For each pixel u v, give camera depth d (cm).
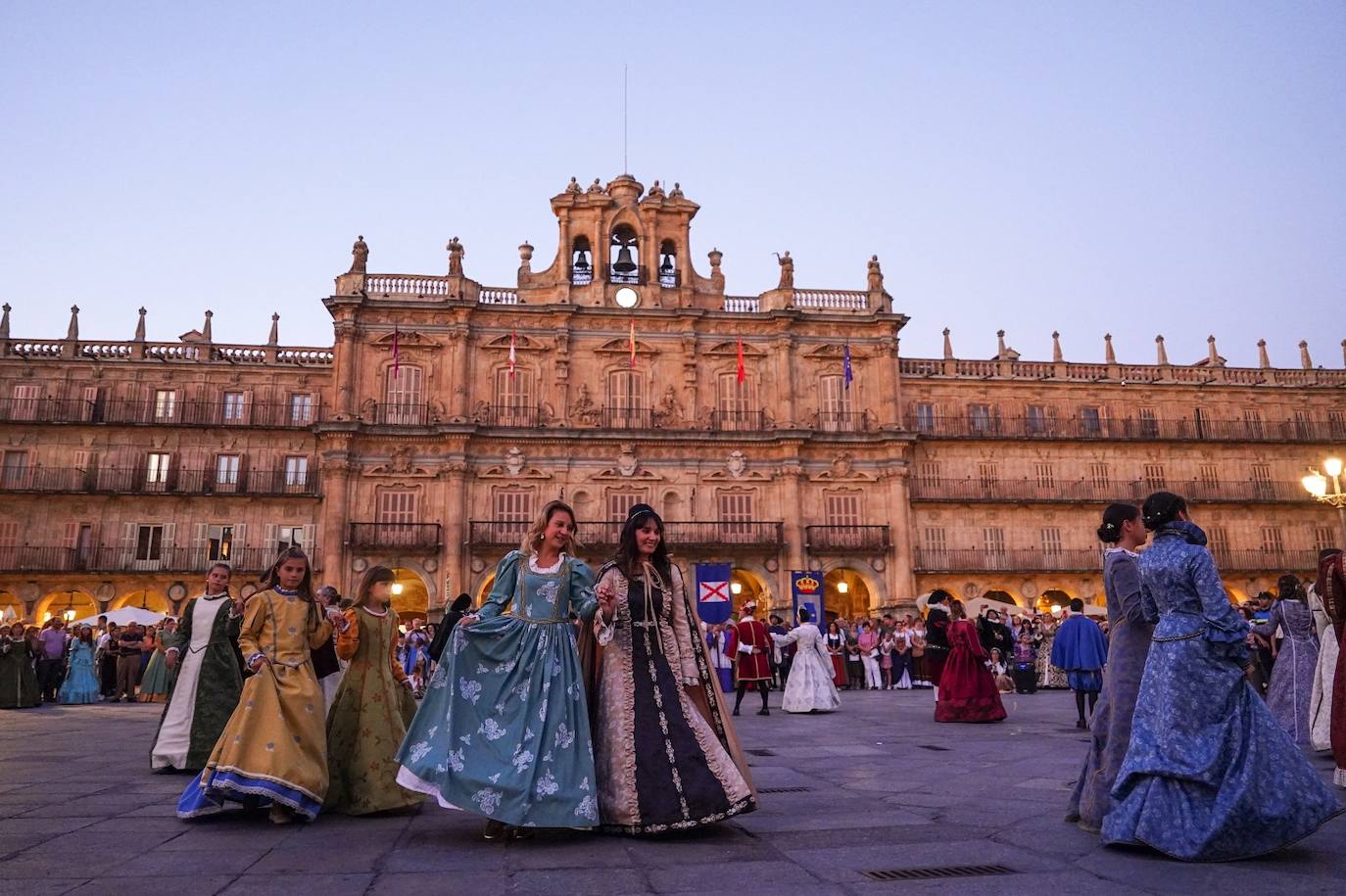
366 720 784
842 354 4806
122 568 4341
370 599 823
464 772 628
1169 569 609
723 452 4616
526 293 4712
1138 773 587
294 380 4672
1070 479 4991
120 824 709
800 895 486
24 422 4428
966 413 5034
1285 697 1157
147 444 4512
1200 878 514
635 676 670
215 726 1002
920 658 3108
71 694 2589
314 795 716
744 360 4762
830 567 4553
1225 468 5106
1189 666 591
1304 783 559
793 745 1294
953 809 746
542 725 643
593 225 4791
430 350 4556
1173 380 5228
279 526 4456
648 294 4738
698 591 2728
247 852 603
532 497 4478
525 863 566
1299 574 4991
